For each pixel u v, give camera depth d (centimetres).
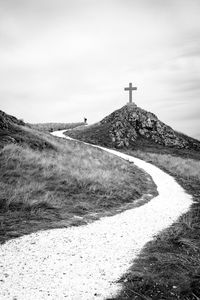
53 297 704
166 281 798
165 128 6588
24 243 1049
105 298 709
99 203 1711
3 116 3347
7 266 863
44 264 886
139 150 5406
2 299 686
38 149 2711
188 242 1093
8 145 2352
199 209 1723
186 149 6062
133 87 7119
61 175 2075
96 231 1236
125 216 1518
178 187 2486
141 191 2211
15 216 1330
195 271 855
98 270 856
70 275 820
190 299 718
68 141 3872
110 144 5591
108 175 2308
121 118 6556
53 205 1537
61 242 1080
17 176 1870
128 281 795
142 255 980
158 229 1295
